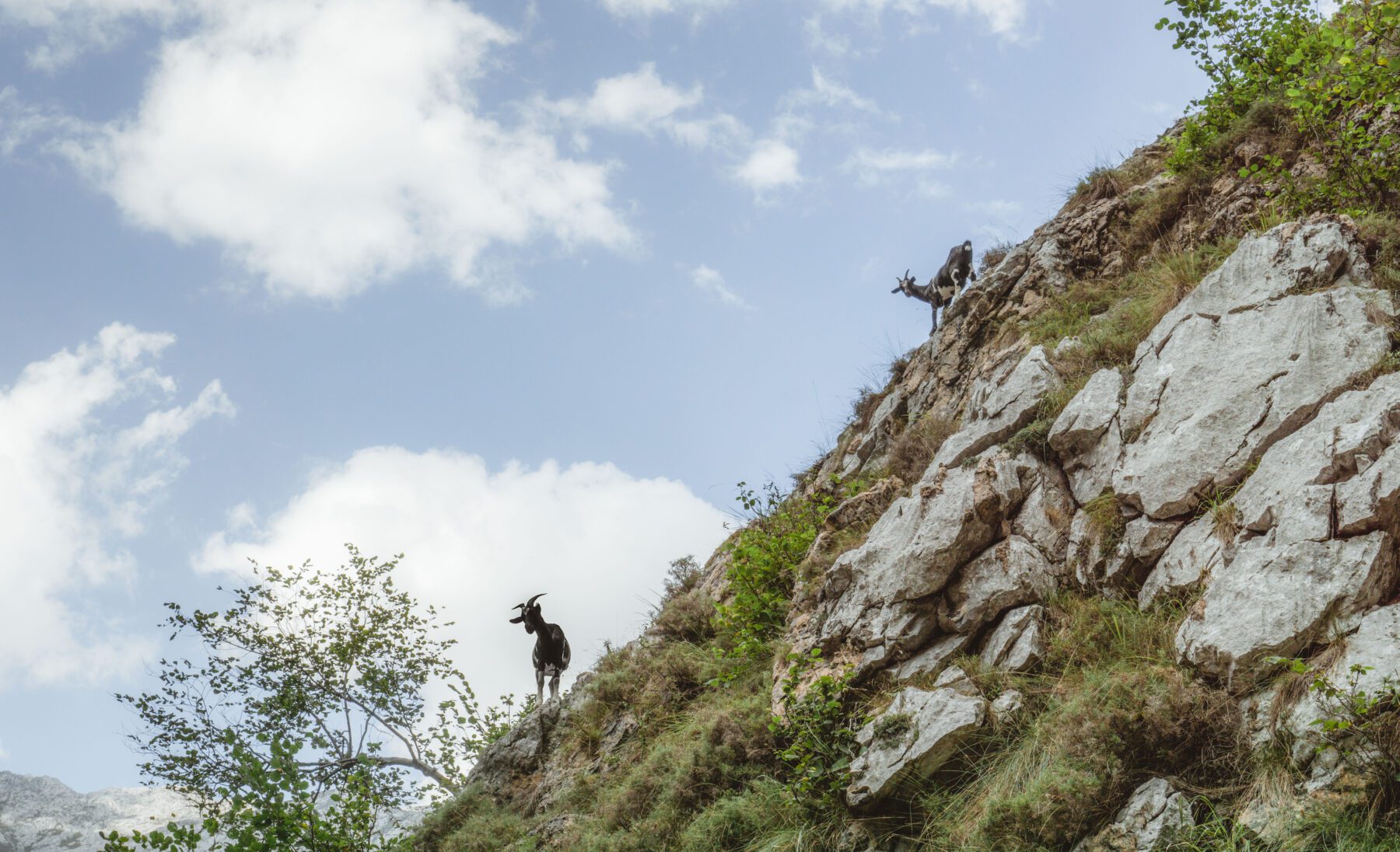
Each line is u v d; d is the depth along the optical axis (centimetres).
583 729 1309
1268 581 641
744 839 870
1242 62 1261
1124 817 613
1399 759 529
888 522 955
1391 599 598
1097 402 876
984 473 880
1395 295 768
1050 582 816
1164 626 714
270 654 2192
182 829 988
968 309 1519
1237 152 1240
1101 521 809
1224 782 605
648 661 1361
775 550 1270
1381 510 614
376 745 2072
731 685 1169
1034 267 1416
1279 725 591
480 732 2175
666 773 1023
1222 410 775
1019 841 649
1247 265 857
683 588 1689
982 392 1073
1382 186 959
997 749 735
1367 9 947
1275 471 695
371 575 2305
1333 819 532
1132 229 1335
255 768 1007
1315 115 1082
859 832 771
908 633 850
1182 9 1279
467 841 1255
